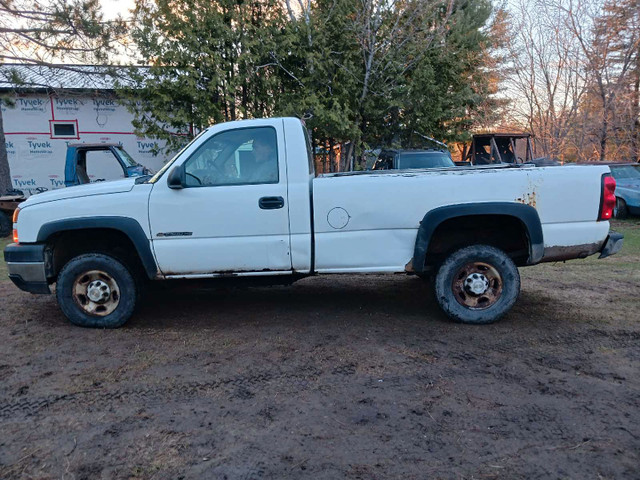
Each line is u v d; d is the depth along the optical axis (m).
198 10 11.57
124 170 11.57
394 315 5.41
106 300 5.04
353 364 4.11
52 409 3.42
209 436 3.07
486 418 3.25
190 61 11.52
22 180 16.16
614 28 15.39
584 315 5.32
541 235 4.80
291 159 4.87
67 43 11.65
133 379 3.87
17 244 5.05
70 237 5.30
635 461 2.79
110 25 11.70
